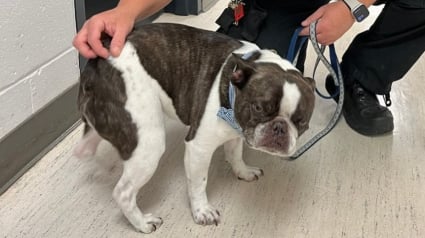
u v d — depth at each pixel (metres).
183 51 1.33
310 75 2.25
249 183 1.63
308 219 1.49
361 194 1.59
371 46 1.88
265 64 1.25
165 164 1.68
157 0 1.41
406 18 1.74
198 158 1.34
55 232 1.40
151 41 1.30
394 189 1.62
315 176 1.67
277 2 1.79
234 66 1.27
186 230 1.42
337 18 1.44
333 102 2.08
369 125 1.87
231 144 1.55
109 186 1.58
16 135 1.59
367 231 1.45
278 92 1.17
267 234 1.43
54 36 1.72
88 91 1.29
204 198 1.45
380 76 1.90
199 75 1.32
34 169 1.63
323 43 1.49
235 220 1.47
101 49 1.25
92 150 1.46
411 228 1.46
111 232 1.40
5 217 1.43
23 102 1.62
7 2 1.49
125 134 1.27
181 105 1.35
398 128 1.94
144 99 1.27
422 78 2.29
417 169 1.71
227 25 1.78
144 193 1.55
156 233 1.41
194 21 2.75
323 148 1.81
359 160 1.75
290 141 1.17
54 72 1.75
